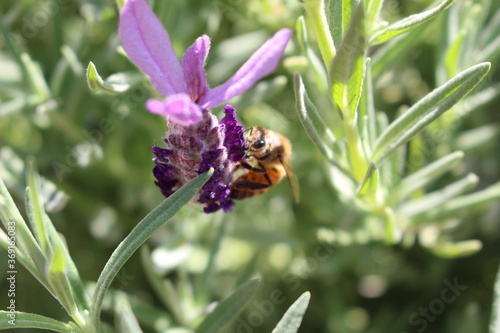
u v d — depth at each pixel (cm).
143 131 28
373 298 29
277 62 19
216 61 27
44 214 20
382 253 28
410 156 26
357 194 22
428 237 27
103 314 28
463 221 28
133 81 22
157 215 19
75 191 29
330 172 25
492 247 28
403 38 23
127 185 29
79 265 29
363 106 21
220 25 29
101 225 29
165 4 24
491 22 27
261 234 27
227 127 20
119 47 23
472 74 19
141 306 25
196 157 20
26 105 26
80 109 27
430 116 20
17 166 27
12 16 27
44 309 28
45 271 19
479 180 28
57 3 28
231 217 25
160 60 19
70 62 25
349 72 19
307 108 20
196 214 26
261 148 22
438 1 25
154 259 25
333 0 20
